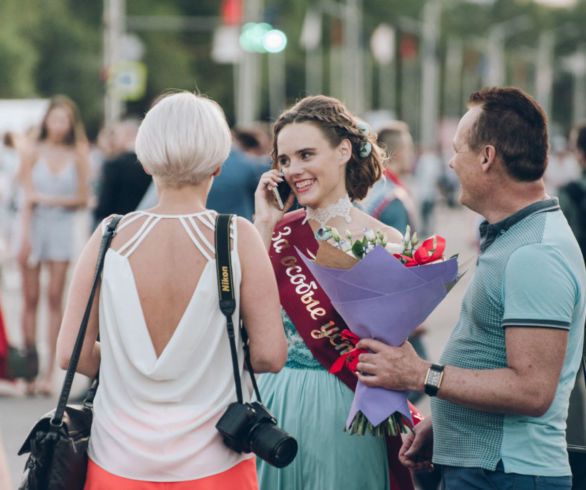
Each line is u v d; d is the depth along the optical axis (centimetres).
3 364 1227
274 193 631
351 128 622
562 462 503
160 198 498
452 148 522
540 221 491
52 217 1310
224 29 4675
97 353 499
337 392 602
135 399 472
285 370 619
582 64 15550
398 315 515
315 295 606
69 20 7919
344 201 629
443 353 531
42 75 7819
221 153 494
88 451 481
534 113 498
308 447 602
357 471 598
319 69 11488
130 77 4366
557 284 474
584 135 888
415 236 538
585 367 552
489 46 14938
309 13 7450
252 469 491
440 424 522
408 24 13238
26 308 1299
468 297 512
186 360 469
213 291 473
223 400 476
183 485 464
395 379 511
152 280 473
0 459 507
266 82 10119
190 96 499
